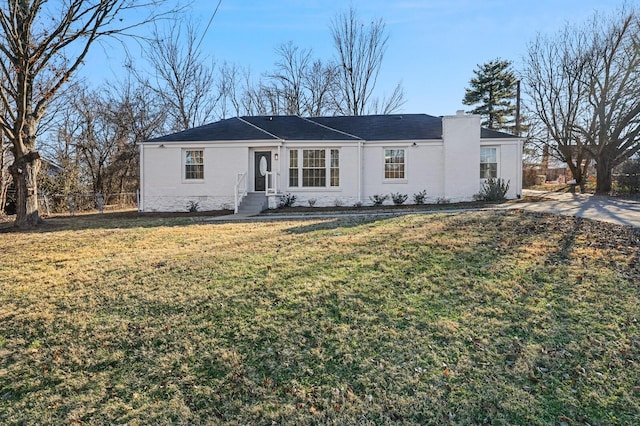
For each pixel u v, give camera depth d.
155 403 3.29
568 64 25.45
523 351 3.85
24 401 3.37
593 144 23.20
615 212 11.61
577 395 3.24
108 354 4.03
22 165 12.86
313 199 18.20
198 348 4.07
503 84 44.34
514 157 18.44
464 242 7.48
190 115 34.84
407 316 4.59
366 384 3.45
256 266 6.44
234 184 17.81
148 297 5.30
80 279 6.18
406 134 19.11
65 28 12.39
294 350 3.99
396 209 15.70
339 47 36.03
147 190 18.03
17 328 4.62
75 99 28.59
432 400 3.21
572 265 6.04
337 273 5.95
